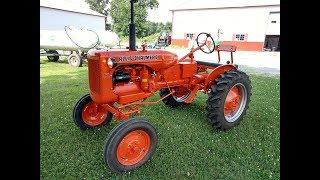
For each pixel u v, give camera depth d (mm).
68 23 21344
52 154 3006
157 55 3350
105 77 2861
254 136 3539
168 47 24000
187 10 25641
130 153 2699
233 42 24094
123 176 2633
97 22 23922
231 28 23969
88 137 3426
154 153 2959
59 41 10898
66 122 3893
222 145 3283
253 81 7234
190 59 4062
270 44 23469
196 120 4074
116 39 13172
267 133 3623
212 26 24797
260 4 22344
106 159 2568
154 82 3439
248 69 10180
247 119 4160
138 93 3250
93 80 2945
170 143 3312
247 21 23188
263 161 2943
